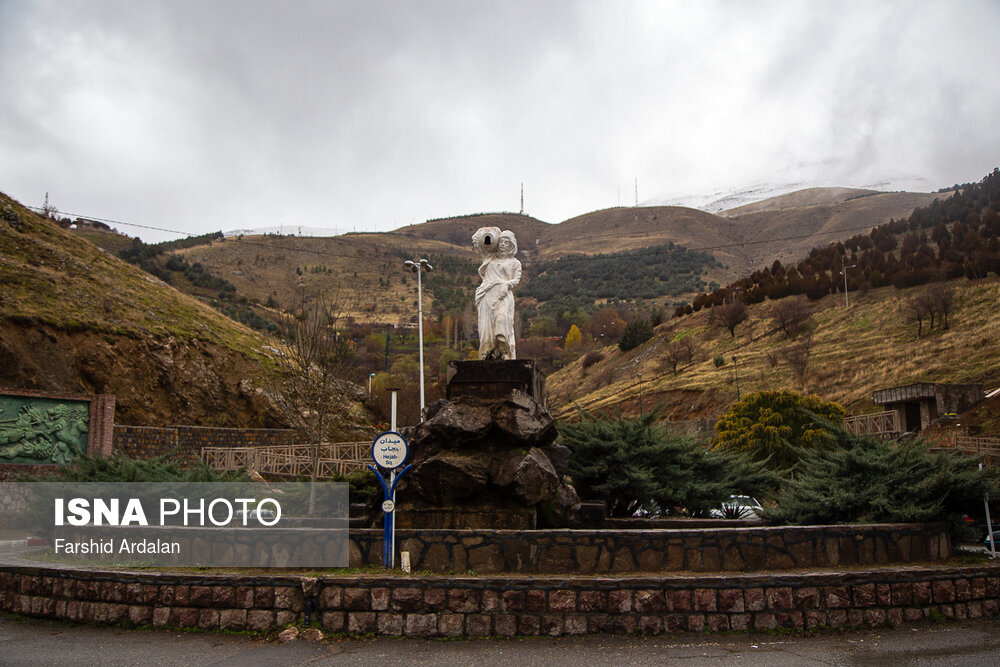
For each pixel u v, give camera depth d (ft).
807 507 39.78
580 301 548.72
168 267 345.10
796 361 203.72
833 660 26.50
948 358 169.89
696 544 32.24
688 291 557.74
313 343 75.31
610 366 300.20
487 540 32.53
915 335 197.88
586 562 31.94
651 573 31.60
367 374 210.59
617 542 32.07
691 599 29.91
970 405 140.26
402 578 30.19
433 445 42.37
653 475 54.19
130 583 32.81
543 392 53.16
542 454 42.06
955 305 202.69
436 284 539.29
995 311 187.73
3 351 102.73
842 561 33.71
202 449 113.50
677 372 248.11
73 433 88.02
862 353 198.59
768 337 249.55
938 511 36.81
